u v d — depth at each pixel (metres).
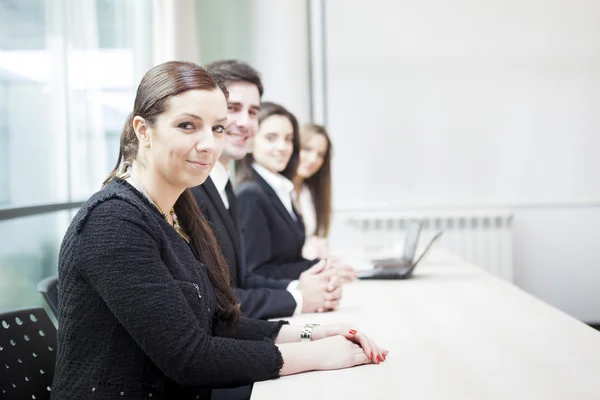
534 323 1.47
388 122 4.36
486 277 2.25
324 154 3.09
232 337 1.30
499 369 1.10
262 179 2.35
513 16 4.32
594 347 1.24
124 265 0.99
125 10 3.58
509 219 4.21
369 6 4.36
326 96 4.38
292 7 4.30
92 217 1.02
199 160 1.08
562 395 0.95
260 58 4.35
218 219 1.73
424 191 4.36
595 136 4.32
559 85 4.32
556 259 4.33
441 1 4.34
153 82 1.08
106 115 3.17
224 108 1.11
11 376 1.13
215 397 1.44
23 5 2.29
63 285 1.04
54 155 2.60
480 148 4.36
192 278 1.16
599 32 4.30
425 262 2.70
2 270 2.09
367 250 3.24
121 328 1.02
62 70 2.68
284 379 1.08
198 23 4.36
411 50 4.35
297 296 1.65
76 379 1.03
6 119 2.18
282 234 2.23
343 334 1.23
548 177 4.33
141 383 1.03
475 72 4.34
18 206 2.01
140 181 1.13
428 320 1.53
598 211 4.32
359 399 0.96
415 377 1.07
